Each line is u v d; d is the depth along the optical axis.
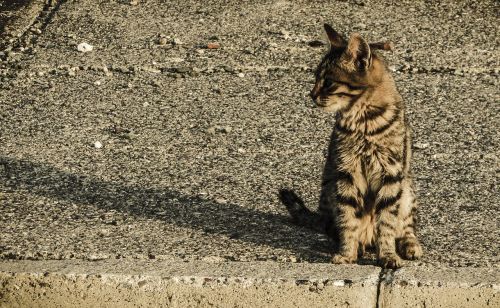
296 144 16.33
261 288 11.01
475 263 11.83
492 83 19.02
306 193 14.42
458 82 19.05
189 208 13.75
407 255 12.02
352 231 12.19
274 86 18.92
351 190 12.31
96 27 21.89
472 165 15.45
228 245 12.39
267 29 21.59
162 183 14.70
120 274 11.16
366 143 12.18
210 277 11.09
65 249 12.15
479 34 21.34
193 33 21.44
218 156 15.83
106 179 14.85
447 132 16.83
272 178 14.96
